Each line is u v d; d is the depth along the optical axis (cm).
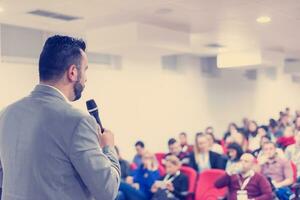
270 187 392
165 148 844
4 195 118
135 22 568
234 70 1047
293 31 659
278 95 1166
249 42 761
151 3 465
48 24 566
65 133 110
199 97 947
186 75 916
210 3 472
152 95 820
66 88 121
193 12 517
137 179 511
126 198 468
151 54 686
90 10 489
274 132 667
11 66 582
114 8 484
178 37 632
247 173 398
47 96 118
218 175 444
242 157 403
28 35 605
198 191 453
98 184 108
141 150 638
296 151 502
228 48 827
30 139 113
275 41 757
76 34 631
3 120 123
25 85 598
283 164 461
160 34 602
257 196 389
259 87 1116
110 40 593
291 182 451
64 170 110
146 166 514
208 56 962
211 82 981
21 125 117
